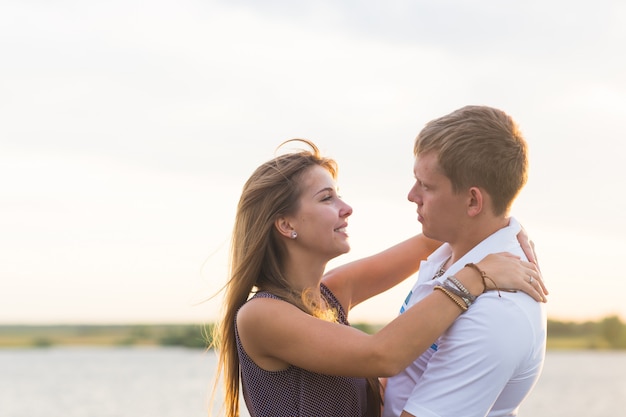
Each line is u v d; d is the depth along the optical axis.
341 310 2.93
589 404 32.41
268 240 2.72
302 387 2.57
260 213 2.71
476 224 2.58
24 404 30.31
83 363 58.00
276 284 2.70
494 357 2.39
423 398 2.49
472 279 2.45
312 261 2.73
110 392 33.06
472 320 2.42
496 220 2.59
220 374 2.85
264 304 2.56
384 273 3.15
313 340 2.46
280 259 2.73
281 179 2.71
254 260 2.71
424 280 2.83
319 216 2.68
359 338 2.43
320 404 2.58
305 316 2.52
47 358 67.75
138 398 30.73
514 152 2.54
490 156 2.50
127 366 52.03
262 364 2.60
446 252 2.83
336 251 2.71
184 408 27.86
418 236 3.24
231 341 2.79
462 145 2.51
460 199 2.55
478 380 2.41
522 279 2.46
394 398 2.70
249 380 2.64
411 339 2.39
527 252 2.65
